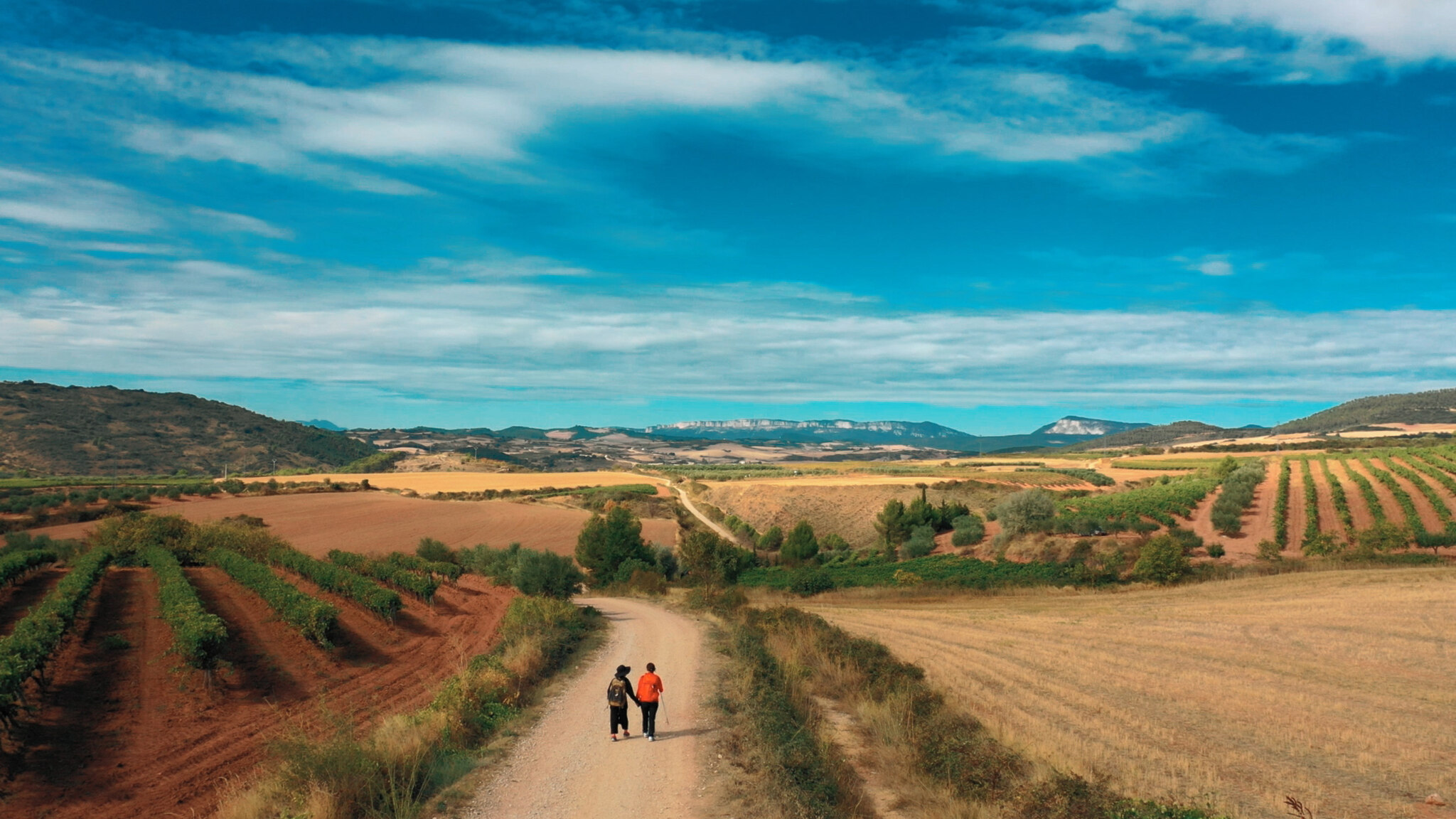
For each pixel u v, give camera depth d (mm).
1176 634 31031
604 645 29516
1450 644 26703
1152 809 12016
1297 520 72562
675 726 17469
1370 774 14898
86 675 23203
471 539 85250
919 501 93312
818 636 27969
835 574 65625
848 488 127625
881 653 24844
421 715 16688
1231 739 17172
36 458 197250
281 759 14539
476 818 12094
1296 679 22719
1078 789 12719
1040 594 49844
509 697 19359
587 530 66188
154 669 24203
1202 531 71312
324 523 92250
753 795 12914
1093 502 88625
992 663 25531
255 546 55031
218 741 18266
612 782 13672
